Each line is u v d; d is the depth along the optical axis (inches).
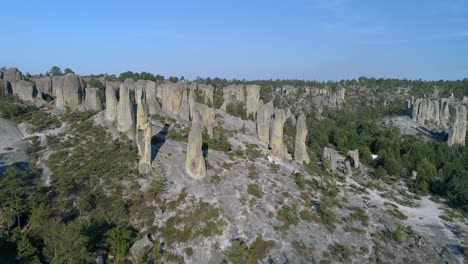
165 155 3727.9
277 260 2770.7
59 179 3235.7
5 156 3481.8
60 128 4099.4
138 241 2691.9
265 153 4387.3
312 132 6904.5
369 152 6033.5
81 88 4562.0
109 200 3065.9
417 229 3654.0
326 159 4931.1
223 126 4773.6
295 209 3415.4
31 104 4552.2
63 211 2910.9
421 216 4040.4
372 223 3565.5
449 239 3518.7
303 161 4532.5
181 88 4805.6
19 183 2869.1
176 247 2758.4
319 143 6417.3
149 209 3034.0
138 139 3518.7
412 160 5944.9
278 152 4392.2
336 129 7209.6
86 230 2564.0
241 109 5506.9
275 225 3142.2
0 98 4495.6
